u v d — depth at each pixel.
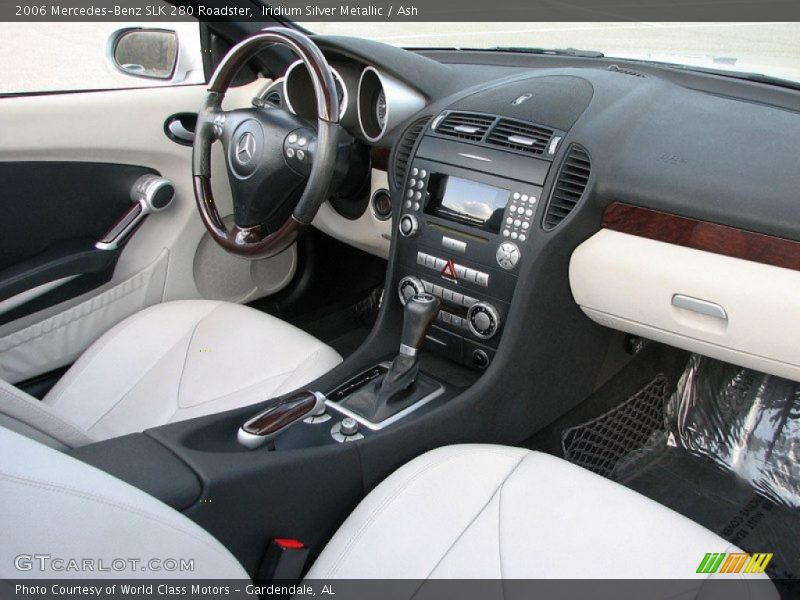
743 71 1.57
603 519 1.00
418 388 1.37
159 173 1.77
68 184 1.62
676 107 1.43
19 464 0.63
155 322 1.54
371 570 0.94
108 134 1.64
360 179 1.72
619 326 1.42
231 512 0.99
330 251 2.12
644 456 1.72
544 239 1.32
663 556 0.95
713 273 1.23
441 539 0.98
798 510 1.57
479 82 1.63
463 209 1.40
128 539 0.68
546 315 1.40
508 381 1.40
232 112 1.48
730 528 1.53
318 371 1.42
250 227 1.49
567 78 1.53
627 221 1.30
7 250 1.56
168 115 1.75
